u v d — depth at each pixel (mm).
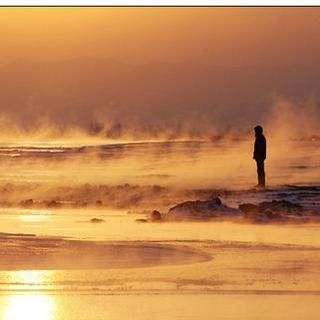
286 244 43031
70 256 38969
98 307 28297
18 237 45062
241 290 31047
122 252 39969
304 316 27078
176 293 30562
